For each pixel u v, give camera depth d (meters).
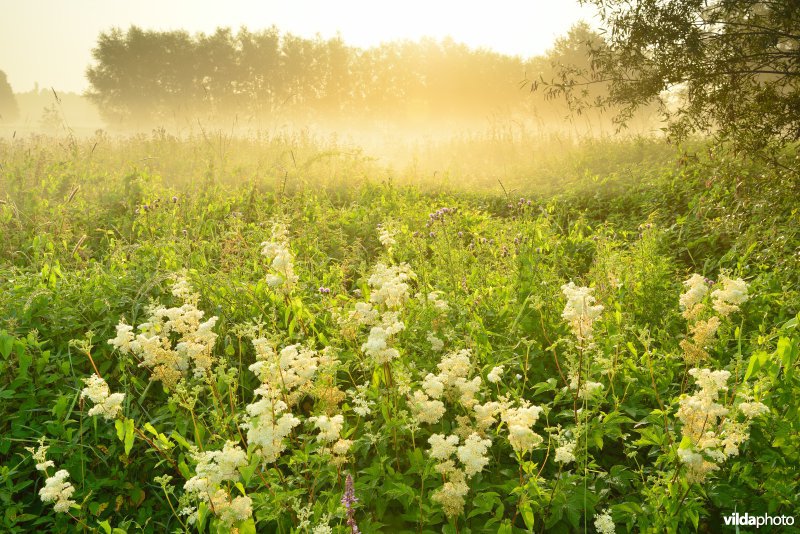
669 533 2.80
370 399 3.61
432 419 3.12
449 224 7.00
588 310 3.43
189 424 3.73
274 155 13.80
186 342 3.38
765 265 5.91
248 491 3.25
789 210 6.91
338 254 7.32
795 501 2.97
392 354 3.31
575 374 3.46
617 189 10.48
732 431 2.78
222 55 61.25
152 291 5.15
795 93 7.03
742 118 7.40
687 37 7.73
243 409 3.86
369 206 9.98
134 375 4.33
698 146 12.64
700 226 7.91
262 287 5.03
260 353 3.19
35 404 3.93
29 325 4.55
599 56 8.84
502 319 4.87
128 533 3.39
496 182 13.16
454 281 5.48
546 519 3.04
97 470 3.69
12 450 3.79
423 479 2.97
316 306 4.84
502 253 6.42
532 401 4.05
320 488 3.27
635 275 5.46
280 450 2.87
